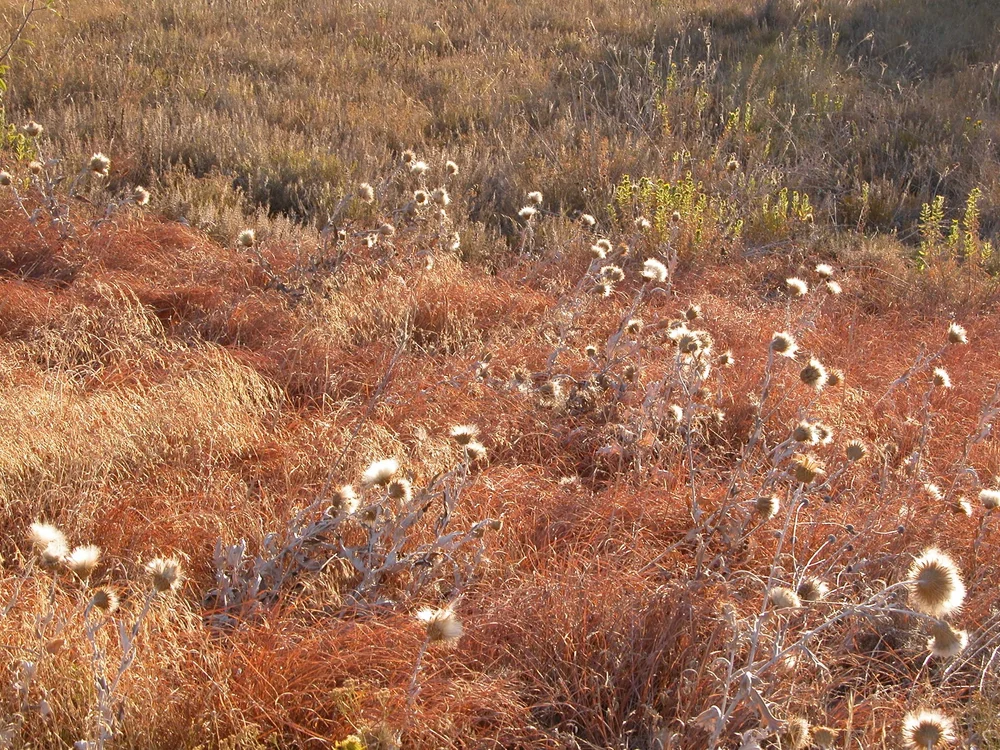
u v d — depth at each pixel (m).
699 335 4.15
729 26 14.60
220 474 4.05
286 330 5.67
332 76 11.93
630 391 4.80
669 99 10.79
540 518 3.91
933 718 2.38
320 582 3.29
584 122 10.23
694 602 3.17
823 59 12.55
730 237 7.81
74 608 2.93
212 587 3.40
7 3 13.42
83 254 6.52
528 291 6.61
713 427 4.76
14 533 3.61
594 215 8.34
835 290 5.33
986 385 5.48
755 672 2.44
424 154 9.37
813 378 3.34
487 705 2.74
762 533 3.64
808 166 9.30
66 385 4.57
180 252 6.75
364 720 2.60
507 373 5.22
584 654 2.97
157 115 9.60
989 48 12.98
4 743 2.34
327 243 6.51
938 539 3.68
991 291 7.08
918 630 3.17
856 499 3.94
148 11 13.97
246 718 2.65
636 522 3.83
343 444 4.31
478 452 3.31
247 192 8.36
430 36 13.92
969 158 9.71
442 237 6.91
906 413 5.05
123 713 2.45
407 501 3.36
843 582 3.39
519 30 14.33
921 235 8.25
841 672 3.09
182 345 5.40
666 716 2.82
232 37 13.34
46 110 9.88
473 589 3.35
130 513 3.73
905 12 14.60
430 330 5.96
